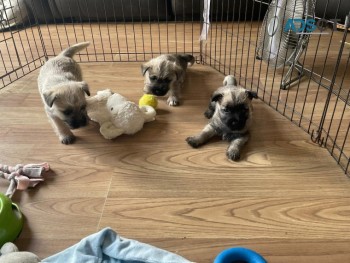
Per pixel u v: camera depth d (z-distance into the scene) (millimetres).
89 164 1711
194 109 2197
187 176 1615
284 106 2176
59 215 1421
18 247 1287
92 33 3604
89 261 1152
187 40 3469
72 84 1835
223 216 1397
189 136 1909
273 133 1920
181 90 2438
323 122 1818
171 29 3887
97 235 1230
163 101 2305
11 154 1787
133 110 1895
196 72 2729
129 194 1521
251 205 1443
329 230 1324
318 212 1401
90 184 1583
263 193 1504
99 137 1923
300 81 2477
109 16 4184
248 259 1146
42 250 1275
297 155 1736
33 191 1545
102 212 1432
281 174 1610
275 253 1242
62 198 1506
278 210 1415
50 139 1909
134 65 2867
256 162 1694
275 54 2357
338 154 1725
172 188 1547
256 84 2475
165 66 2270
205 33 2619
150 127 2006
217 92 1883
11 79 2645
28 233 1345
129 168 1678
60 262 1159
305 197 1477
